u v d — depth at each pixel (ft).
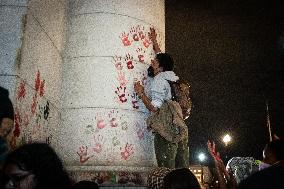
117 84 16.37
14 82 10.93
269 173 4.67
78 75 16.42
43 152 6.11
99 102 15.99
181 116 15.16
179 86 16.14
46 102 14.17
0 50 11.12
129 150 15.89
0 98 7.86
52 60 14.88
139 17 17.81
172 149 15.24
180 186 7.79
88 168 15.15
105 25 16.90
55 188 5.97
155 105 15.40
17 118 11.27
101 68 16.38
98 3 17.21
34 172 5.87
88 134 15.64
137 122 16.44
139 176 15.74
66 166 15.20
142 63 17.34
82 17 17.15
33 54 12.42
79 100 16.10
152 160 16.74
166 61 16.44
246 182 4.75
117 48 16.76
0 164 7.12
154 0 18.97
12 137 10.96
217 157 11.25
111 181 15.15
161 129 14.99
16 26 11.37
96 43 16.67
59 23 15.75
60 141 15.76
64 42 16.72
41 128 13.66
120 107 16.16
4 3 11.56
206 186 19.81
